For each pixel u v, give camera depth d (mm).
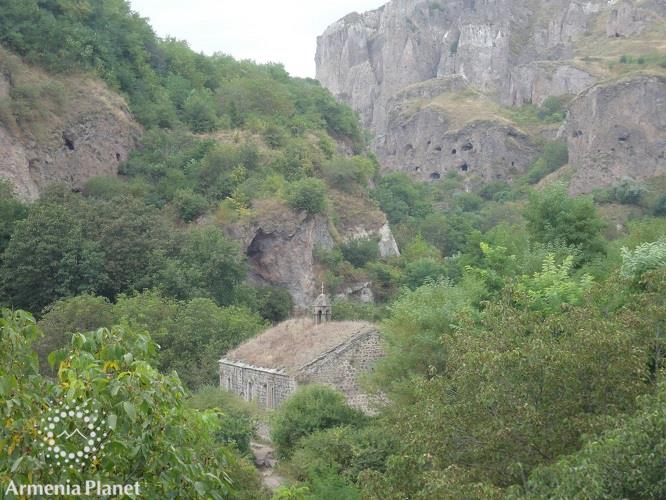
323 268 102625
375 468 36562
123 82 118312
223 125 124500
